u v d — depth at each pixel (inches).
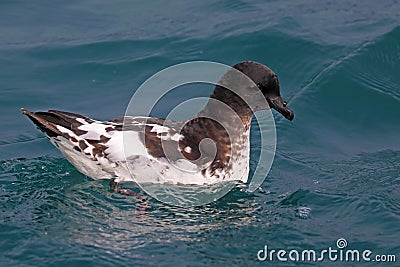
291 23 1712.6
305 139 1397.6
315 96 1507.1
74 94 1533.0
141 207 1128.2
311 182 1238.9
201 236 1056.8
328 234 1070.4
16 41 1695.4
